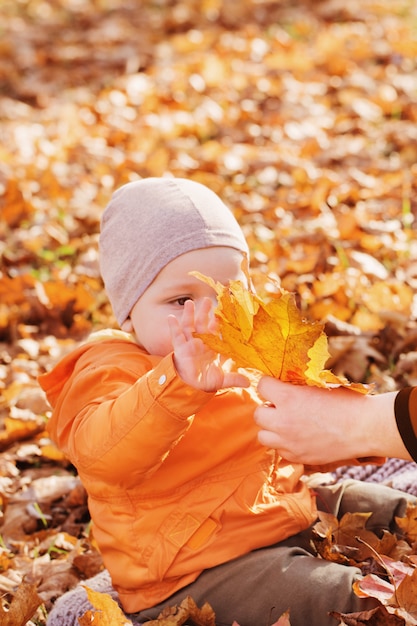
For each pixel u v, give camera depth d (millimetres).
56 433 2373
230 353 1955
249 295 1885
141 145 6535
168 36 9594
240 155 6168
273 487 2342
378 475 2986
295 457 2080
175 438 2068
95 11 10703
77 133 6977
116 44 9352
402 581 2059
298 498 2350
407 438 1970
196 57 8609
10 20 10633
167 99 7500
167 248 2350
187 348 2002
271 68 8070
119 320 2502
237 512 2230
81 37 9711
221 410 2293
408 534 2459
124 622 2117
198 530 2213
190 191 2455
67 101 7898
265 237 4848
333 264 4438
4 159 6387
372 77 7605
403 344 3783
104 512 2279
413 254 4527
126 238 2443
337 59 7879
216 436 2273
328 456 2051
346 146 6199
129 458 2090
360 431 2010
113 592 2426
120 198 2545
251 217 5164
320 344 1867
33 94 8117
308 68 7992
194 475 2258
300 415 2027
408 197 5266
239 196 5527
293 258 4512
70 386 2385
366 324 3852
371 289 4016
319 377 1943
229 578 2182
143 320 2404
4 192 5773
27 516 3092
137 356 2363
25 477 3314
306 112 7016
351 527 2426
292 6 10078
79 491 3162
